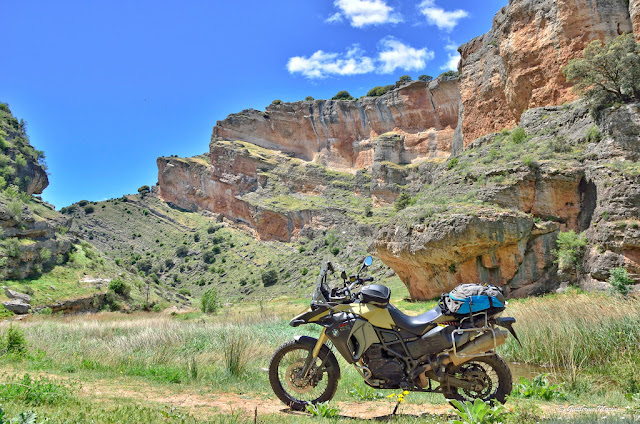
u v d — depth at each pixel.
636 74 31.56
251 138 128.38
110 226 139.12
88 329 19.03
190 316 45.09
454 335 5.81
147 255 123.44
